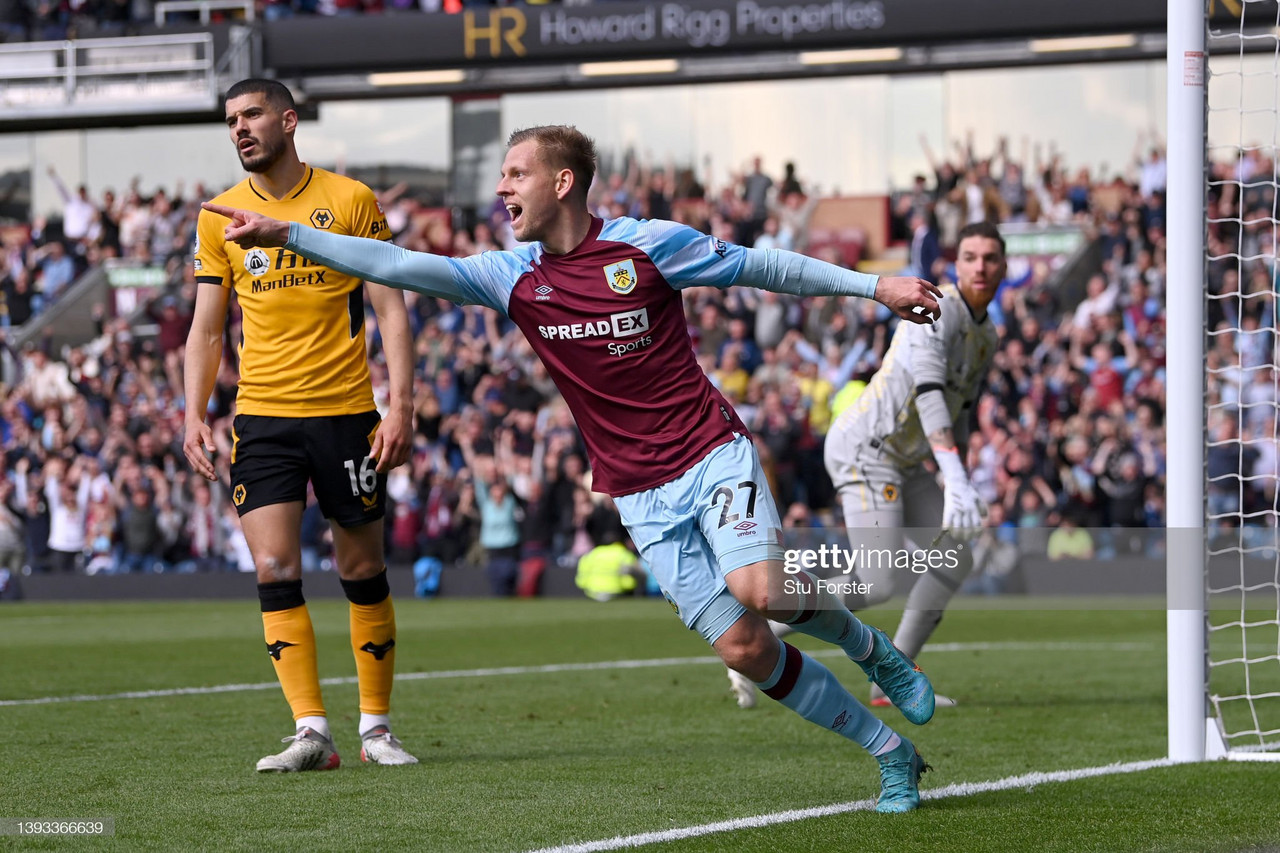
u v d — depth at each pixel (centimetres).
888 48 4928
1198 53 1370
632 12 5047
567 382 1078
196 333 1362
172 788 1221
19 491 5012
